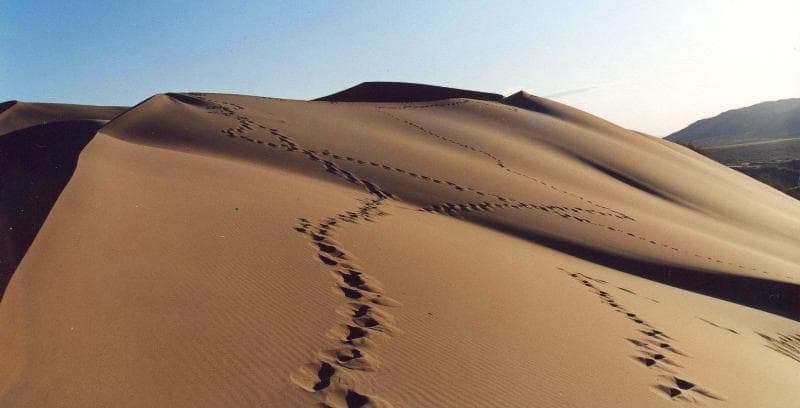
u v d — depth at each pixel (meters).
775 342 12.09
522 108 46.91
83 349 5.19
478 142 30.42
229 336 5.86
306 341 6.09
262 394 4.93
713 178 41.06
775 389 7.93
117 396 4.53
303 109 33.09
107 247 7.99
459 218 18.27
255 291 7.23
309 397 5.03
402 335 6.70
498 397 5.69
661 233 20.25
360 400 5.15
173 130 23.31
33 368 4.79
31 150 18.72
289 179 17.12
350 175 20.39
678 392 6.86
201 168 16.05
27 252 7.30
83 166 13.38
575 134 37.84
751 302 16.08
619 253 17.39
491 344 6.94
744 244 23.48
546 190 23.14
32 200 10.79
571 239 17.86
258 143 22.66
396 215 15.11
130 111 25.22
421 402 5.32
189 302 6.53
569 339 7.80
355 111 35.47
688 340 9.45
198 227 9.73
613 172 31.72
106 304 6.16
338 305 7.30
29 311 5.80
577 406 5.85
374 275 8.74
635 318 10.03
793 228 30.72
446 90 56.88
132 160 15.61
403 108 41.31
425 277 9.20
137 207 10.40
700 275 16.62
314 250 9.55
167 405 4.52
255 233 9.95
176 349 5.42
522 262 12.44
